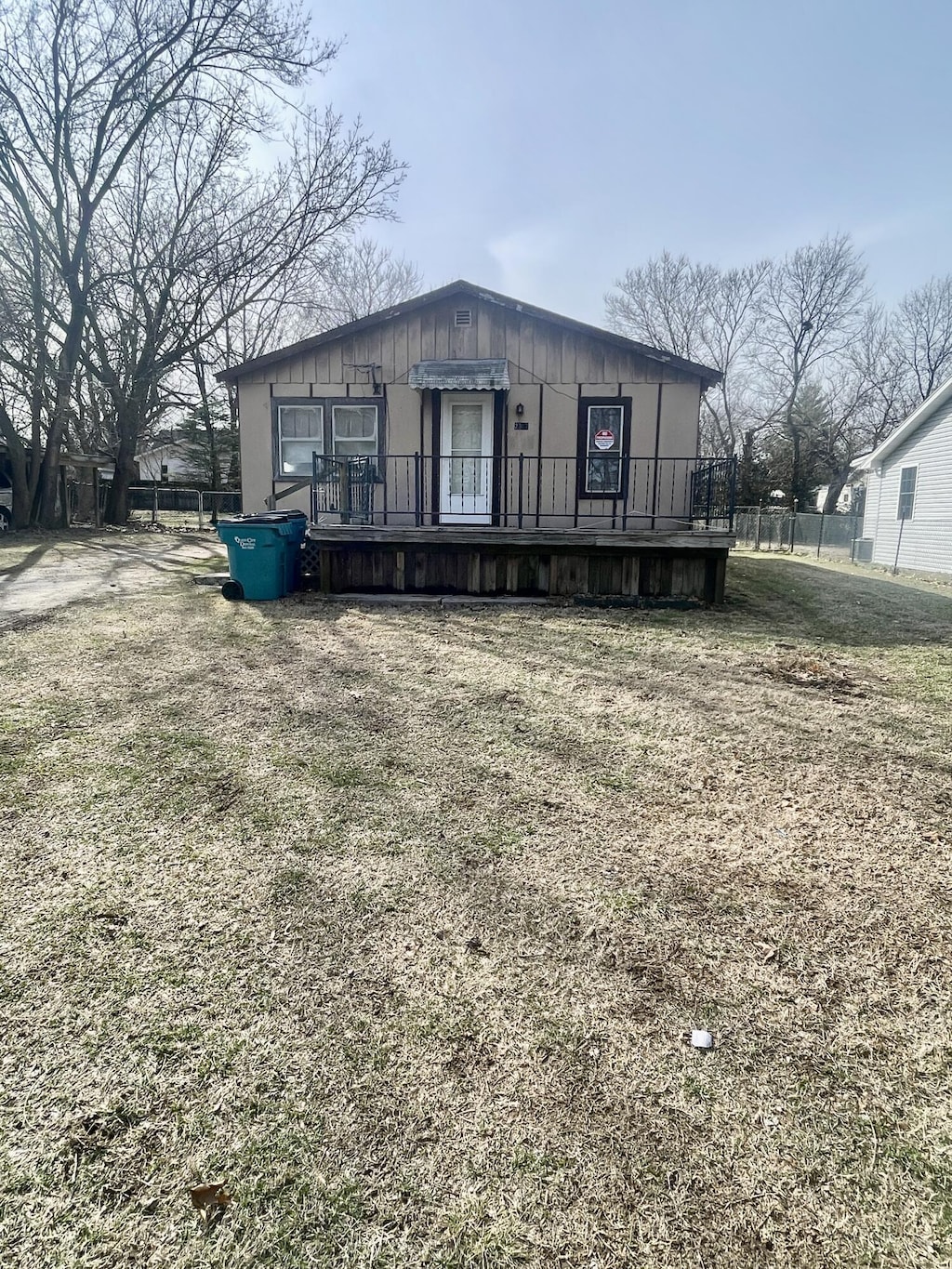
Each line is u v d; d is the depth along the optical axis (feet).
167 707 14.84
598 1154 5.63
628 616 25.23
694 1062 6.51
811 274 118.52
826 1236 5.04
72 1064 6.34
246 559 26.48
